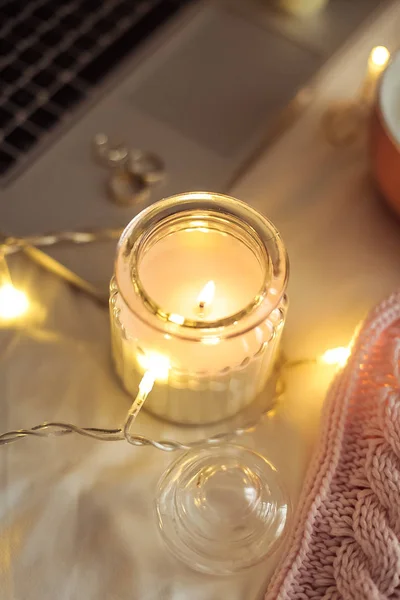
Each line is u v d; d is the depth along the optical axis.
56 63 0.61
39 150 0.58
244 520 0.50
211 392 0.49
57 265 0.55
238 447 0.51
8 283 0.54
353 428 0.50
